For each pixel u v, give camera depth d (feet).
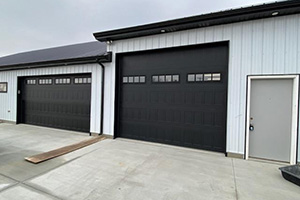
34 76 26.07
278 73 12.20
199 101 15.49
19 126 25.66
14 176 9.55
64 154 13.48
